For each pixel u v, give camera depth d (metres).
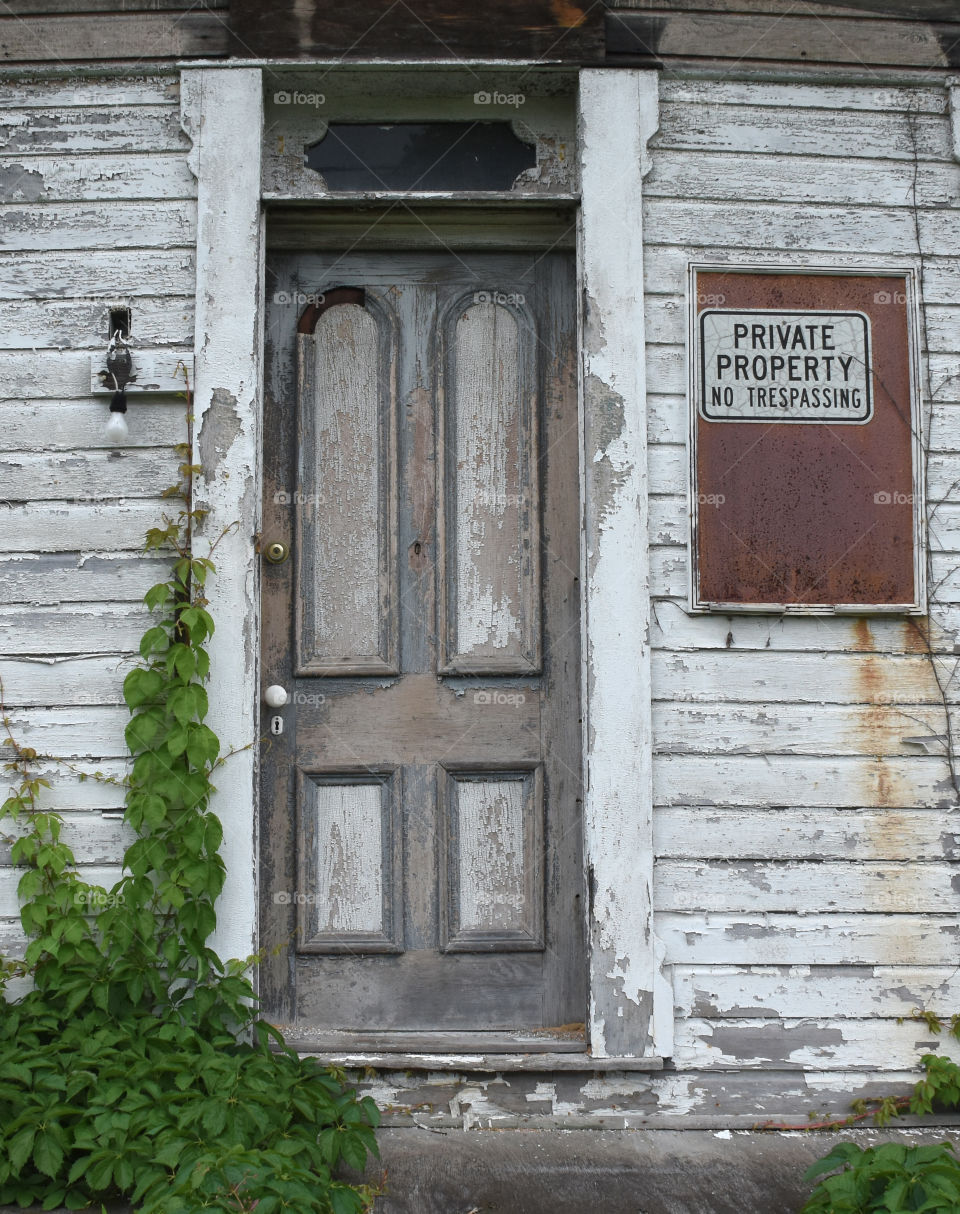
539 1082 3.27
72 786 3.35
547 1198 2.82
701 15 3.56
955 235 3.56
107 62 3.51
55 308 3.45
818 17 3.58
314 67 3.49
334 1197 2.59
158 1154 2.59
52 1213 2.69
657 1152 3.08
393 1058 3.24
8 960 3.29
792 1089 3.31
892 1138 3.19
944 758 3.45
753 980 3.34
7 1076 2.78
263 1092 2.79
